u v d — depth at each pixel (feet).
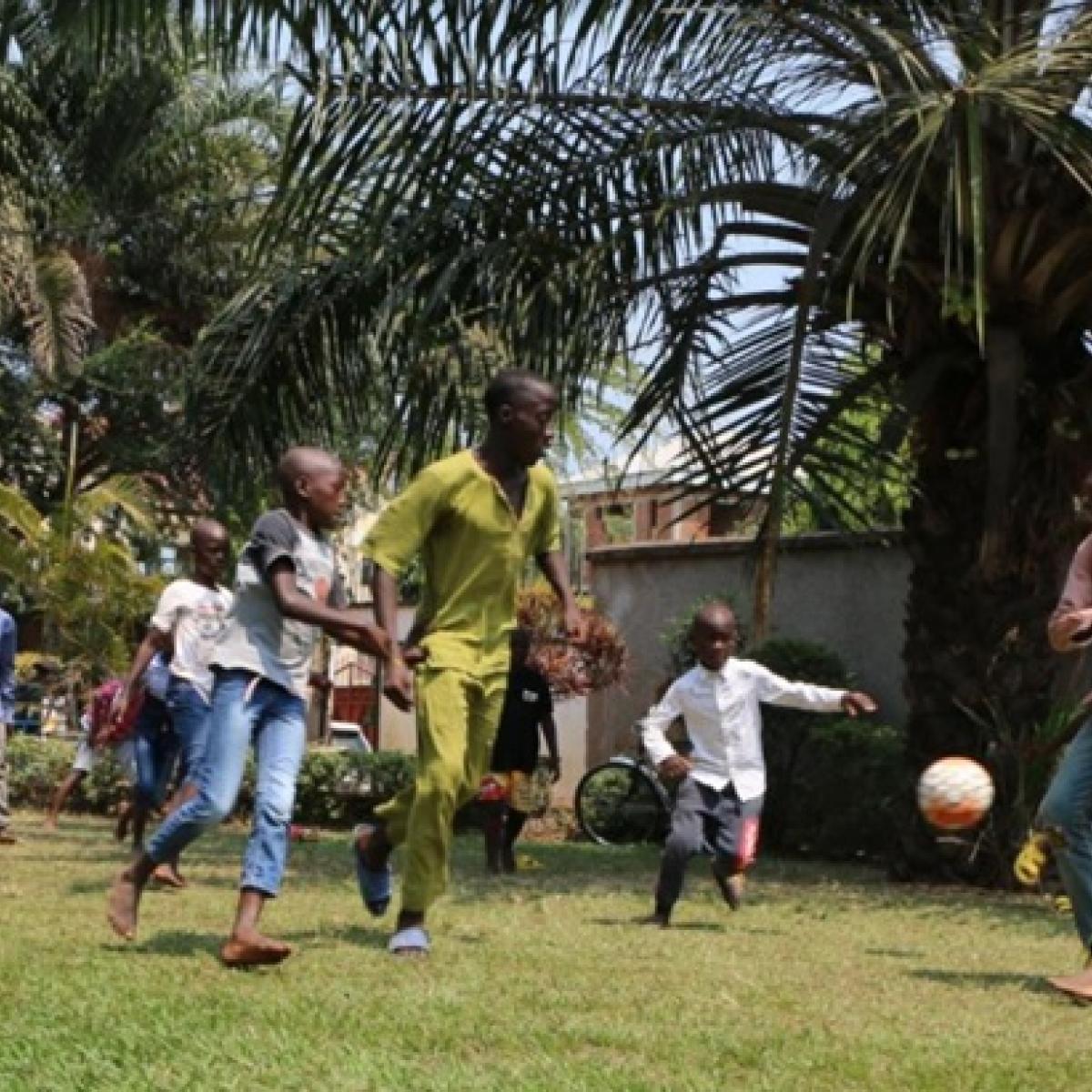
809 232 36.96
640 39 35.09
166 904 26.45
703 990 18.85
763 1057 14.79
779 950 23.54
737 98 36.47
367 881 22.38
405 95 35.27
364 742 78.79
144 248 80.64
